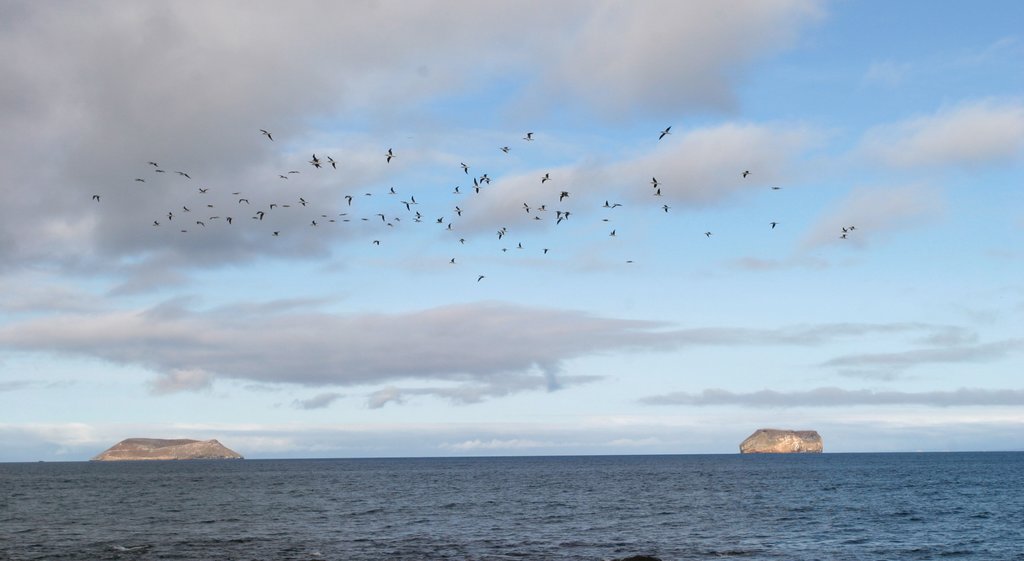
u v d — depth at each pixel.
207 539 73.81
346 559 62.12
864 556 63.41
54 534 78.31
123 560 62.03
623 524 85.94
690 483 171.50
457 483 182.12
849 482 167.88
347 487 165.88
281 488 163.38
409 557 63.03
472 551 66.06
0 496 139.25
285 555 64.12
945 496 123.12
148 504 117.88
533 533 78.00
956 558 62.59
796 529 80.50
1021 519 88.31
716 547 68.06
